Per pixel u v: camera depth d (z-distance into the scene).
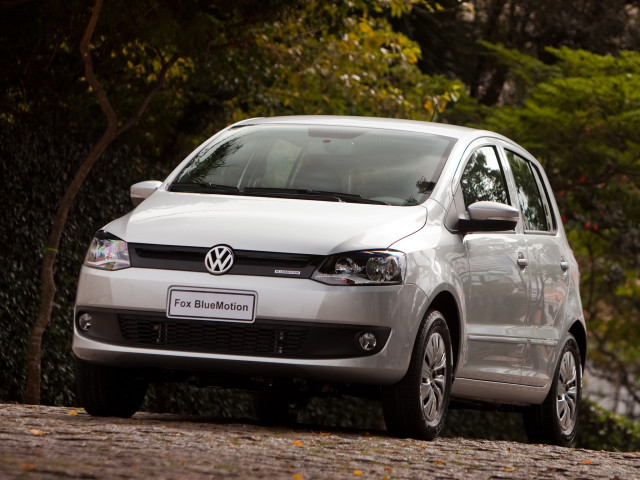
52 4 29.58
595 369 90.56
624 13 75.81
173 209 17.92
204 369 16.84
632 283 78.75
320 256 16.69
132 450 13.28
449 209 18.62
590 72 55.34
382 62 43.94
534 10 74.62
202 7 29.28
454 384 19.03
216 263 16.77
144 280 16.95
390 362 16.73
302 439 16.03
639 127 52.75
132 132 36.84
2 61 30.80
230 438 15.25
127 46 32.81
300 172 19.06
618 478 14.38
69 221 30.17
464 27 66.38
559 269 22.53
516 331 20.39
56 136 29.75
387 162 19.14
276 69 38.62
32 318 28.19
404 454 15.30
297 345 16.56
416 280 17.05
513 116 55.31
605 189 55.91
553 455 17.27
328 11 33.22
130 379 18.50
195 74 35.78
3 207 27.59
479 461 15.34
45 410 19.03
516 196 21.34
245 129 20.69
